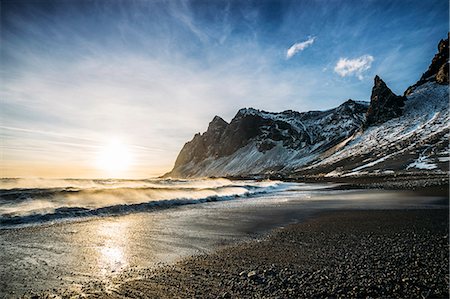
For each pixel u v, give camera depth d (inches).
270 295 266.7
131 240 504.7
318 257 375.9
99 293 287.9
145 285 304.2
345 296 259.3
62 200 879.7
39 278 330.6
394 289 268.4
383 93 6535.4
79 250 443.2
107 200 952.3
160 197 1091.9
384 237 461.1
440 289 264.2
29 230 583.2
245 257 391.5
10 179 1521.9
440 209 721.0
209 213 824.9
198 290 286.0
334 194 1439.5
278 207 946.1
